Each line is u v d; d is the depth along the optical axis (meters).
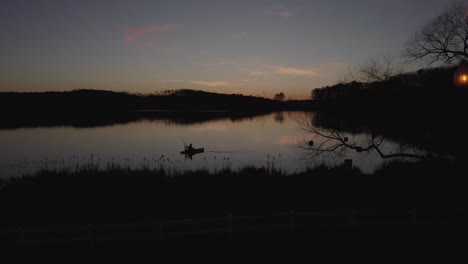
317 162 33.31
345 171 25.75
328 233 13.70
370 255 11.88
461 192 18.70
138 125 92.56
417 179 21.45
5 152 44.16
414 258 11.58
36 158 39.50
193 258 11.74
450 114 18.31
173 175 26.45
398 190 20.36
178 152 45.44
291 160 38.00
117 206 18.69
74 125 89.56
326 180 23.78
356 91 20.70
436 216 14.66
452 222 14.12
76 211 17.89
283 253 12.12
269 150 46.38
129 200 19.75
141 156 41.94
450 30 16.78
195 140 58.34
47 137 60.75
